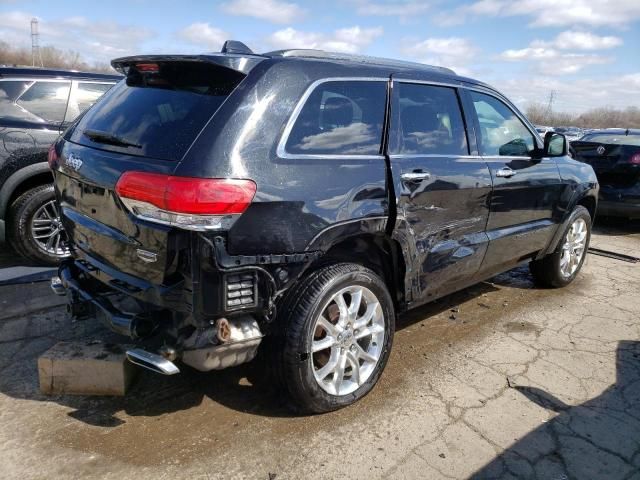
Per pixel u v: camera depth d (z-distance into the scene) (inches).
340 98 113.7
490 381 131.9
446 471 98.5
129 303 105.5
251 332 100.1
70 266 122.4
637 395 128.3
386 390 125.3
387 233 120.0
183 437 104.3
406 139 126.1
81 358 115.5
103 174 100.8
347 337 115.0
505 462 101.8
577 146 319.0
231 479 93.7
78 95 206.7
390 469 98.3
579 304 189.0
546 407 121.5
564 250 198.7
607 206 304.5
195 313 93.2
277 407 115.7
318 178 104.3
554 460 103.3
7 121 187.9
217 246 91.0
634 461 104.1
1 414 108.7
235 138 94.7
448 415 116.3
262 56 107.2
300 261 102.3
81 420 108.1
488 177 147.3
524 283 211.2
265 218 95.9
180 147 94.4
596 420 117.2
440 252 135.3
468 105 147.7
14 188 185.0
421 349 147.6
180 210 88.4
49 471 93.4
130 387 119.6
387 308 122.2
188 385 122.9
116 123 110.5
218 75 103.4
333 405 113.3
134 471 94.3
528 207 169.2
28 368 126.9
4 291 171.6
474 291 198.4
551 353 148.9
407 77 130.6
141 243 94.7
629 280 220.2
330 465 98.6
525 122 172.1
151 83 114.7
